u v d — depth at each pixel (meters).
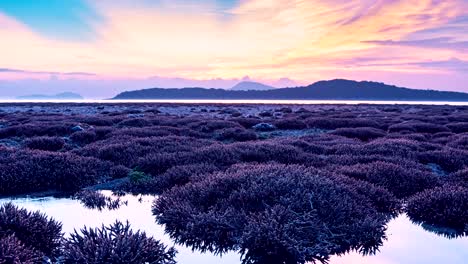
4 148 13.86
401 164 12.74
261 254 6.36
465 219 7.87
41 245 6.23
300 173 8.72
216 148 14.02
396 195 10.17
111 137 19.38
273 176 8.47
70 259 5.62
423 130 27.66
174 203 7.96
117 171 12.23
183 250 6.61
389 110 63.72
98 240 5.85
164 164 12.56
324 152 16.23
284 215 6.65
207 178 9.31
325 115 43.56
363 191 9.20
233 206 7.50
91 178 11.46
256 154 13.31
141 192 10.64
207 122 27.56
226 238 6.95
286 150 14.23
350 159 13.33
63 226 7.52
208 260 6.21
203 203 8.16
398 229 7.84
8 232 6.06
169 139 17.89
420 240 7.21
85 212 8.64
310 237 6.61
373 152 15.34
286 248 6.11
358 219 7.53
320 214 7.14
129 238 5.80
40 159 11.97
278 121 29.81
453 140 20.95
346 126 29.89
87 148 15.67
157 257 5.88
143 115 41.56
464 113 52.97
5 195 10.11
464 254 6.53
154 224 7.86
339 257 6.41
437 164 14.23
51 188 10.74
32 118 34.38
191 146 16.30
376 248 6.79
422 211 8.42
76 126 23.73
